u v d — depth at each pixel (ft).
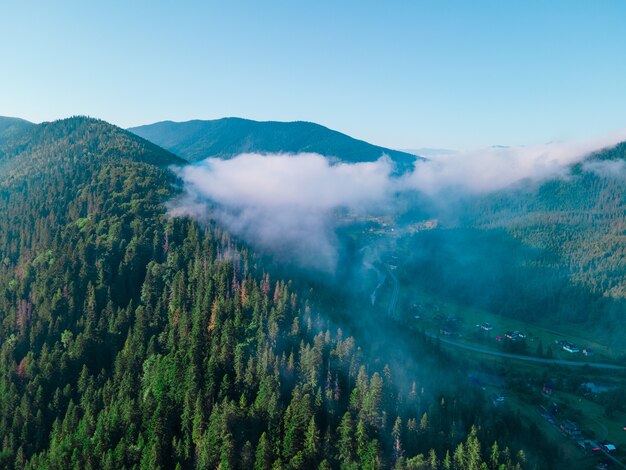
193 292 627.87
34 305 641.81
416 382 554.87
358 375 488.85
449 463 419.95
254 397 471.62
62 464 431.02
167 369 492.54
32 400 520.42
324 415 449.89
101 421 460.96
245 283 628.69
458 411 509.35
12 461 466.70
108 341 593.83
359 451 411.95
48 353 572.92
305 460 404.16
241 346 512.22
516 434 529.86
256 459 402.72
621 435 634.02
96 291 647.97
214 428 415.23
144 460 413.18
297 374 493.36
